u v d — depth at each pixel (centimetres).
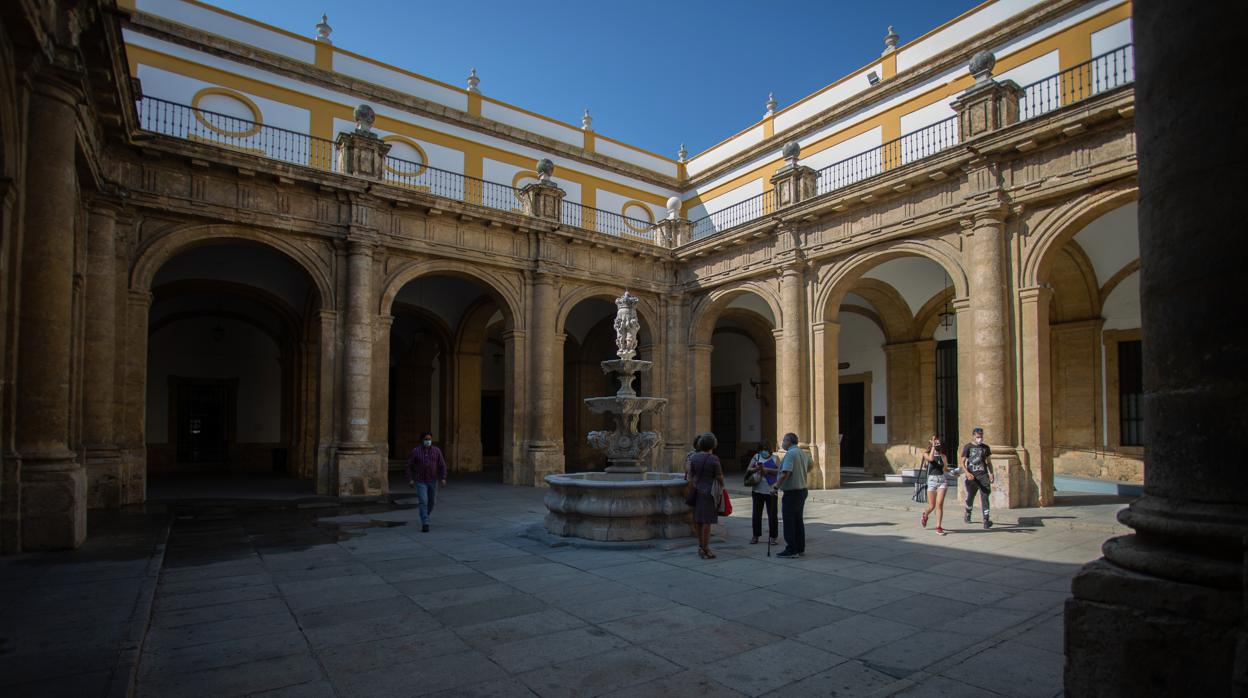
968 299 1482
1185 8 279
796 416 1830
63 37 877
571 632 567
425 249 1831
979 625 589
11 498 811
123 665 438
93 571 721
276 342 2552
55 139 875
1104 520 1141
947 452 2084
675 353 2275
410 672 478
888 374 2241
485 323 2516
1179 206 274
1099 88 1549
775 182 1933
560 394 2044
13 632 511
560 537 998
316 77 1962
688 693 443
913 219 1588
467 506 1463
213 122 1792
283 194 1639
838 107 2161
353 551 930
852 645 536
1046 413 1356
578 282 2122
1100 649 283
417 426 2647
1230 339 256
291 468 2288
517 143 2353
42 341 854
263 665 491
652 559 866
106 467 1338
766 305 2469
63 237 883
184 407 2430
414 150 2133
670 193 2741
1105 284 1762
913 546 962
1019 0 1728
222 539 1032
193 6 1802
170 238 1506
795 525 881
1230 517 251
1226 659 241
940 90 1889
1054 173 1341
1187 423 270
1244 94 258
